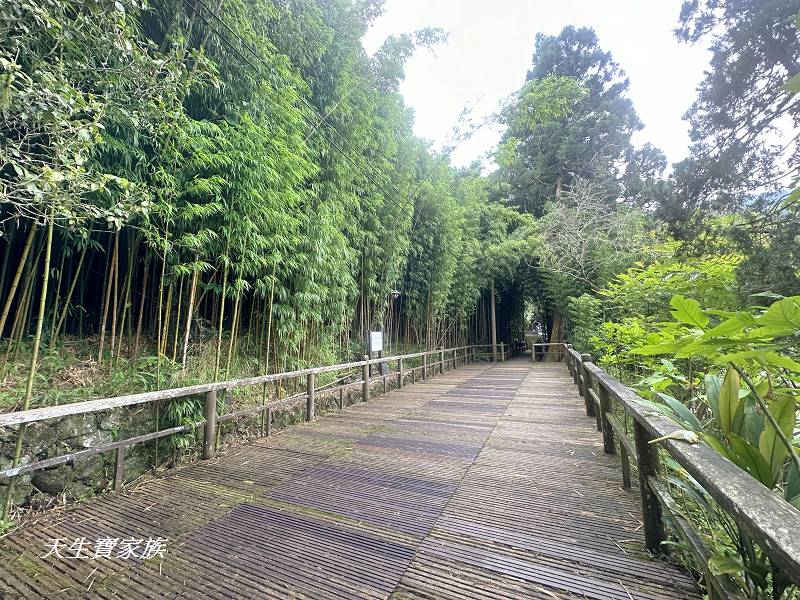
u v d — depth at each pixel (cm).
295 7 418
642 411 150
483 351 1289
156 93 219
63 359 281
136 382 275
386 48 598
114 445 223
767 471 104
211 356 349
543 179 1390
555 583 139
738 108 412
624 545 162
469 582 141
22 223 253
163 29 278
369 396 521
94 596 136
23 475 198
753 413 124
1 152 156
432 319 891
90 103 176
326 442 322
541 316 1569
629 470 224
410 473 250
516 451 292
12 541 171
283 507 203
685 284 350
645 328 356
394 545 166
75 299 326
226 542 170
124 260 329
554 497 211
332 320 490
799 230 296
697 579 137
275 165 316
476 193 1048
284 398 382
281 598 134
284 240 340
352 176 484
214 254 311
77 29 179
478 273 1102
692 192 431
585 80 1496
